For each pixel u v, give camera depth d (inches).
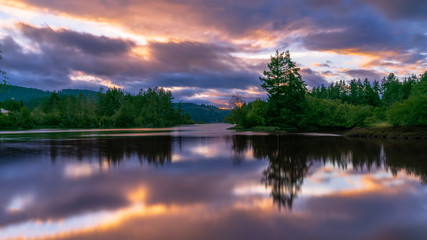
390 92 3924.7
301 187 389.1
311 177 455.2
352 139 1203.2
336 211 287.7
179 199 330.6
